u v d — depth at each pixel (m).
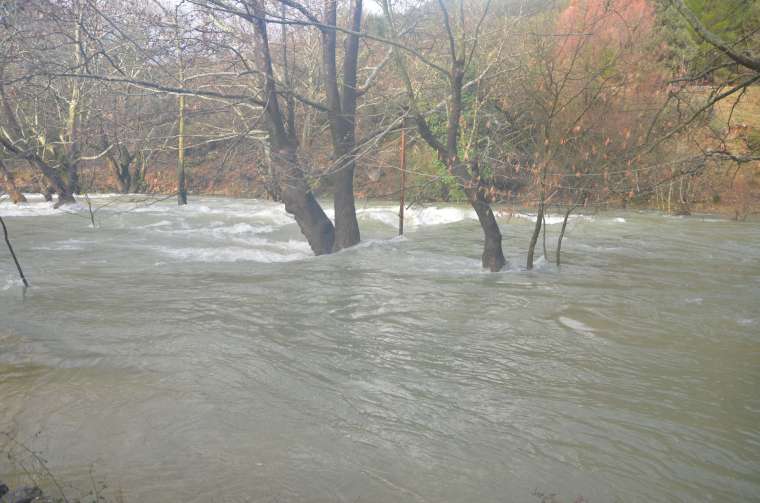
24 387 5.53
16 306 8.19
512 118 16.50
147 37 11.16
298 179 12.52
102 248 13.56
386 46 16.36
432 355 6.52
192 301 8.54
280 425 4.89
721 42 6.40
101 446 4.53
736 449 4.58
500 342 6.96
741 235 16.23
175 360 6.22
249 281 9.92
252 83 14.93
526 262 11.97
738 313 8.17
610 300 8.84
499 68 16.67
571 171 11.06
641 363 6.31
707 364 6.30
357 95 13.46
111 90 11.73
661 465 4.36
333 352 6.57
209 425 4.86
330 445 4.59
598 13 12.59
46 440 4.61
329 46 12.82
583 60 12.12
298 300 8.69
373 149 12.70
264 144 14.09
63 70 11.43
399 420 5.01
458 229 17.23
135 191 29.67
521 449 4.57
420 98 17.56
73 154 21.86
